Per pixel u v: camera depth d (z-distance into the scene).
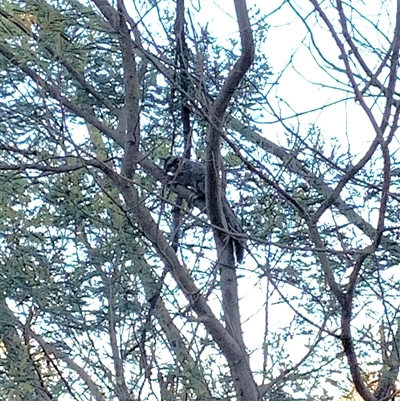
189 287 5.00
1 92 4.66
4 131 4.84
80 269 5.22
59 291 5.20
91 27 4.36
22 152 4.89
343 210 4.92
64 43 4.59
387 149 3.64
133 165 4.81
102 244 5.30
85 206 5.21
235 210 5.36
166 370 5.01
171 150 5.37
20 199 5.19
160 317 5.11
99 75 5.34
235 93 4.98
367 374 5.31
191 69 4.97
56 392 5.12
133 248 5.17
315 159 4.79
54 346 5.29
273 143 5.02
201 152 5.46
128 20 4.40
